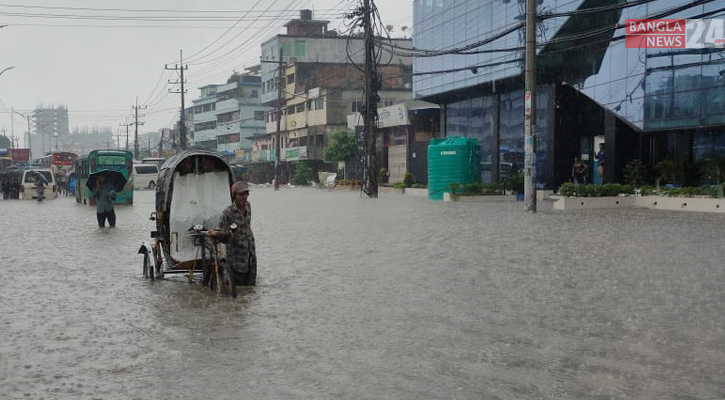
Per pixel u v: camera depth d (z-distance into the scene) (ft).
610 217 71.46
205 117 374.84
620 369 19.30
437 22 146.30
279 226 67.87
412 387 18.01
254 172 298.15
